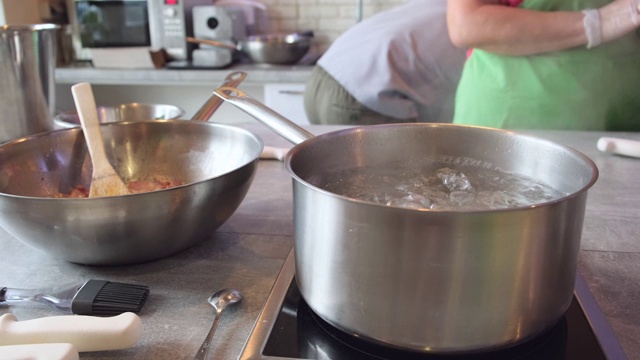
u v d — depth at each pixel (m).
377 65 1.80
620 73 1.22
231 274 0.61
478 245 0.39
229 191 0.62
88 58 2.48
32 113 1.12
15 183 0.72
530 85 1.24
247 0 2.63
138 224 0.56
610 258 0.64
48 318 0.48
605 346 0.47
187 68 2.28
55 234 0.56
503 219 0.38
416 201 0.50
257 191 0.86
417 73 1.82
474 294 0.40
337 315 0.45
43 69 1.13
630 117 1.28
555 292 0.44
